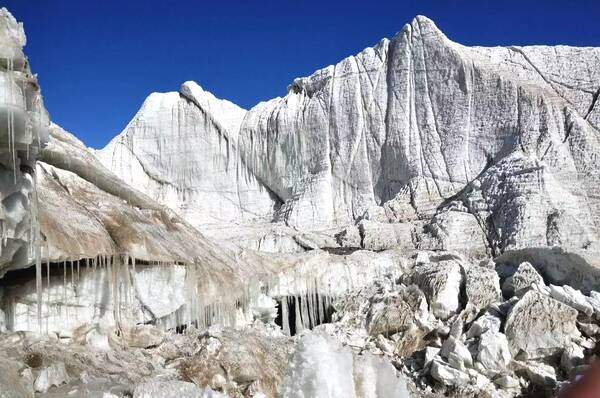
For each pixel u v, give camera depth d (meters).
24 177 7.00
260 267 13.25
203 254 11.73
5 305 8.08
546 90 19.23
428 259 15.38
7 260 7.09
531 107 18.81
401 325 12.88
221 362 8.98
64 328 8.55
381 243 17.72
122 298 9.59
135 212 11.11
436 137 20.22
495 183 17.58
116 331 9.19
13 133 6.06
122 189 11.92
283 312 13.82
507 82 19.39
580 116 18.52
